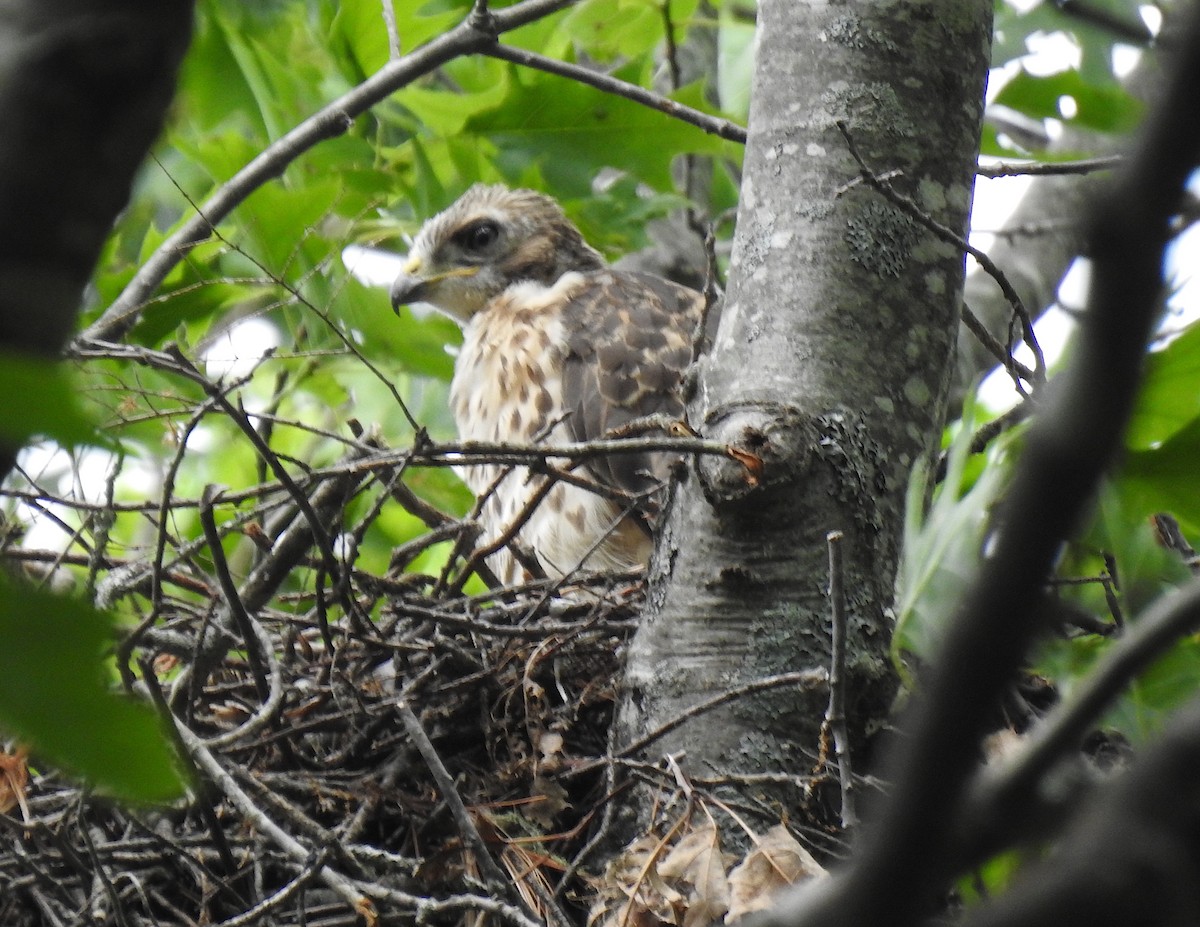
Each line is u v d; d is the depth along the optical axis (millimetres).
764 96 7941
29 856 7742
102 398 8570
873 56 7789
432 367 12273
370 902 6613
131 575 7988
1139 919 2619
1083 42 12758
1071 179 13305
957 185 7758
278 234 10961
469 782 7977
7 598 2564
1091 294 2562
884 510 7246
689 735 7035
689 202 12828
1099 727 5898
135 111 2791
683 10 13875
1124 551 5293
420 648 8062
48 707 2609
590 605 8695
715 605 7172
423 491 12422
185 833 8047
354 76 12703
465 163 12781
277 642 8992
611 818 7133
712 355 7641
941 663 2758
